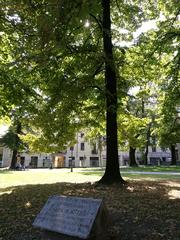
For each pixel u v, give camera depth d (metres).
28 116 15.99
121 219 7.95
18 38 13.64
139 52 18.08
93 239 5.55
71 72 14.62
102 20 15.31
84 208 5.76
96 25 15.48
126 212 8.63
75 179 20.11
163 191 12.61
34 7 10.38
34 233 7.16
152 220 7.82
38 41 7.88
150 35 17.78
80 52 13.73
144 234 6.83
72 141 19.02
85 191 12.53
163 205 9.51
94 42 16.66
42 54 10.09
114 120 14.94
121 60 15.82
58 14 6.40
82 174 26.73
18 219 8.34
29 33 11.77
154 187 13.95
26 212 9.07
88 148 81.06
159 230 7.05
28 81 15.34
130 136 25.59
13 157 48.25
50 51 7.79
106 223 5.88
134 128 24.27
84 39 16.05
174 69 17.34
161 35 16.91
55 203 6.27
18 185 16.11
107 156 14.81
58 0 6.29
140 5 18.48
